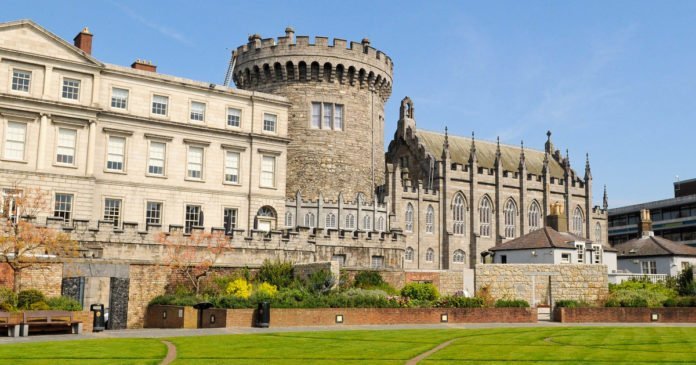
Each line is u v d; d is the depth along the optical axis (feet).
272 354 76.89
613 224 458.09
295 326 114.42
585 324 126.82
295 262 166.81
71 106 169.58
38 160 165.17
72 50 171.73
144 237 149.69
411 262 289.94
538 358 75.56
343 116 257.34
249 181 197.57
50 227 135.74
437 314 125.70
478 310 128.67
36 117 166.20
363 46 262.06
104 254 144.46
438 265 300.40
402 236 198.90
